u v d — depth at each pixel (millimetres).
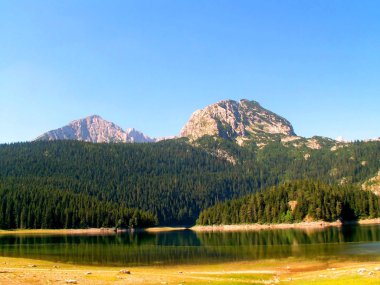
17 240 166625
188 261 88875
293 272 71562
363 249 98625
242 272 71875
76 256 98625
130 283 54438
